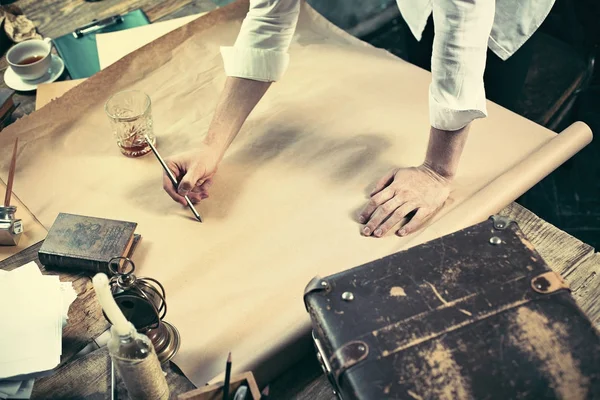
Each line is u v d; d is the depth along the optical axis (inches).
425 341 38.9
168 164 59.9
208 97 72.3
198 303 53.2
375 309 40.6
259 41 60.3
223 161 65.6
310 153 66.1
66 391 46.9
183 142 67.9
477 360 38.0
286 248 57.1
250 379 40.3
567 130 65.5
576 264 54.7
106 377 47.6
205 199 61.9
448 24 48.9
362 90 73.3
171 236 58.6
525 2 61.6
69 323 50.8
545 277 41.3
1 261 56.0
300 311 51.7
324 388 48.9
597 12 79.4
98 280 36.1
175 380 48.1
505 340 38.6
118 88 72.6
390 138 67.2
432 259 43.0
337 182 62.9
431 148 57.9
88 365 48.3
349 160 65.0
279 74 61.7
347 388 38.6
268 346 49.3
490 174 62.7
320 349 42.6
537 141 65.9
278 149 66.7
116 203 61.9
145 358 41.0
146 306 44.9
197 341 50.4
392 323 39.8
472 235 44.3
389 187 59.1
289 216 59.9
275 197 61.7
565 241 56.5
